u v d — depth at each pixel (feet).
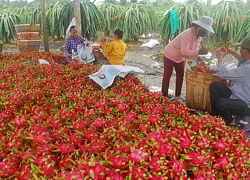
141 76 17.51
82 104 7.71
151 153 5.23
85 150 5.47
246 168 5.18
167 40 24.81
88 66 12.67
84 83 10.36
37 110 7.36
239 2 28.55
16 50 31.35
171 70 12.21
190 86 10.23
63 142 5.88
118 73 10.08
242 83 8.84
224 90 9.25
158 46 32.73
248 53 8.56
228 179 4.88
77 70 11.85
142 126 6.30
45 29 20.18
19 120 6.52
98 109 7.59
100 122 6.48
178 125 6.46
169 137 5.66
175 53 11.71
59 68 11.74
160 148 5.11
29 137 5.77
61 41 37.01
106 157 5.01
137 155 4.83
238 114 8.91
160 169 4.77
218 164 5.18
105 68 10.29
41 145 5.57
